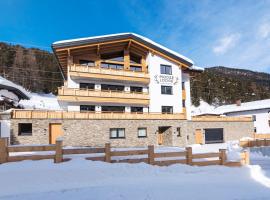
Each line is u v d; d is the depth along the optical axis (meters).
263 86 115.25
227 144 33.00
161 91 32.22
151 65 32.09
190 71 36.44
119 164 10.83
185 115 31.77
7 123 23.52
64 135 25.39
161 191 7.97
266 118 45.47
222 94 98.19
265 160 18.22
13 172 9.09
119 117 27.97
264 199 7.36
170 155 11.96
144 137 28.97
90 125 26.52
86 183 8.69
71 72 27.61
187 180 9.64
